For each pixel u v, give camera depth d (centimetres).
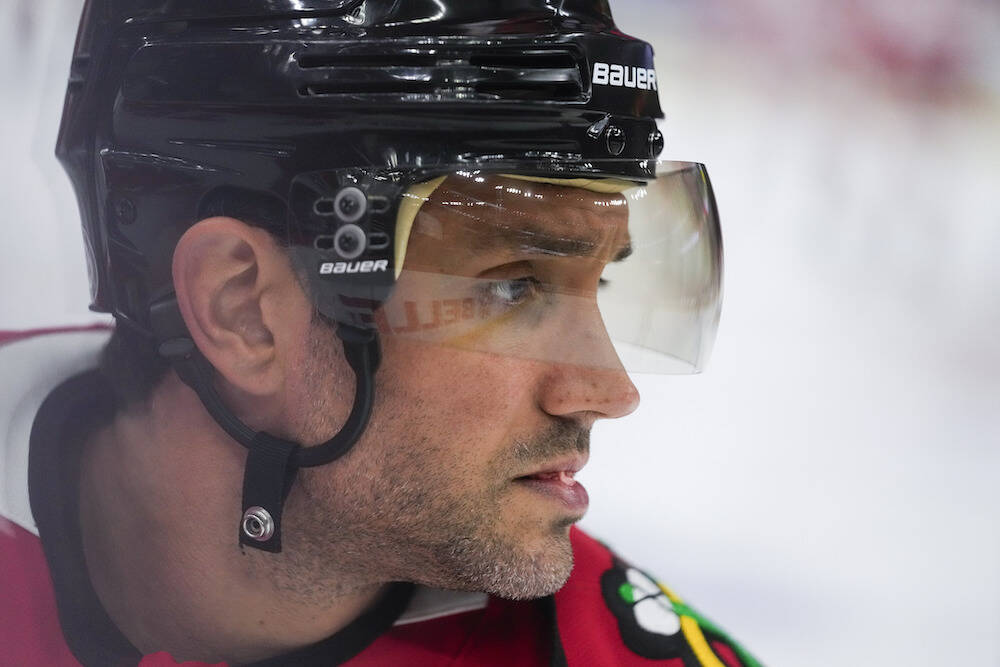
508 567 338
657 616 410
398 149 307
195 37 325
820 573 699
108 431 359
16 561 351
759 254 968
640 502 721
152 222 335
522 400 330
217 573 346
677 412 805
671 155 981
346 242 308
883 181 1034
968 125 1084
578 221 321
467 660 375
